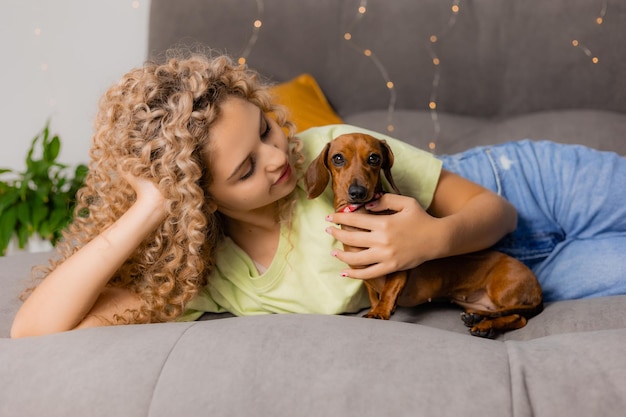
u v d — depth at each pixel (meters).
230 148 1.28
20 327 1.29
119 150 1.33
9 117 3.40
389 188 1.47
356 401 0.93
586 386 0.91
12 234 2.72
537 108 2.71
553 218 1.76
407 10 2.79
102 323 1.36
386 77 2.83
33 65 3.38
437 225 1.31
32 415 1.02
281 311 1.48
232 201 1.33
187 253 1.38
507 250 1.73
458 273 1.43
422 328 1.10
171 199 1.29
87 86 3.38
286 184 1.35
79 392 1.01
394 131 2.64
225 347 1.04
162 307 1.40
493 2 2.72
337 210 1.34
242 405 0.95
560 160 1.78
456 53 2.76
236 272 1.49
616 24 2.59
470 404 0.91
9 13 3.37
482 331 1.30
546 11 2.66
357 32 2.84
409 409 0.92
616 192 1.68
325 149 1.31
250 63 2.90
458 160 1.88
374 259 1.27
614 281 1.55
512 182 1.79
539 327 1.33
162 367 1.03
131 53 3.35
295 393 0.95
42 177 2.81
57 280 1.30
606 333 1.02
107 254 1.31
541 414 0.90
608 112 2.52
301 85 2.68
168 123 1.27
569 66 2.64
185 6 2.90
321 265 1.43
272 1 2.88
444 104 2.79
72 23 3.35
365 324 1.10
